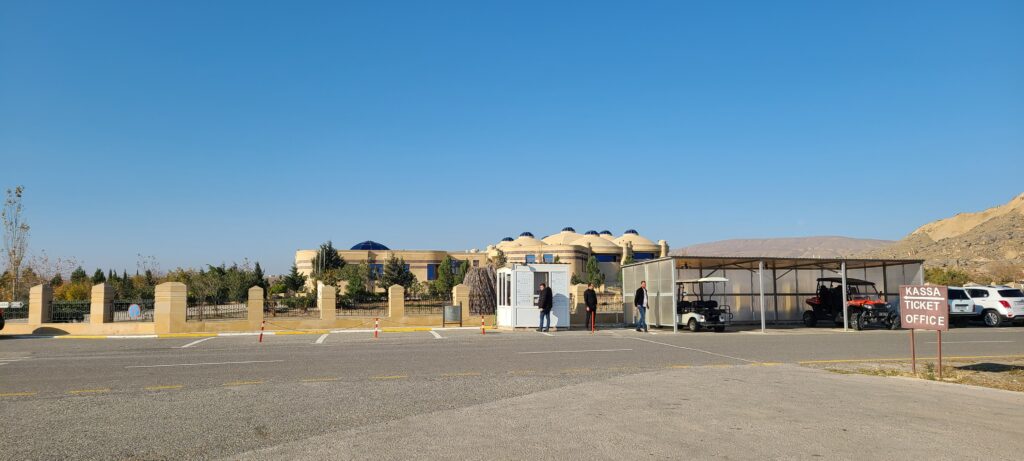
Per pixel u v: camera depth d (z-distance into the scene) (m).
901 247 110.31
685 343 20.56
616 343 20.53
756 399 10.32
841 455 6.93
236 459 6.88
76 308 27.58
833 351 18.20
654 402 10.05
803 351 18.16
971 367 14.74
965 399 10.41
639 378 12.71
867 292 29.80
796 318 31.70
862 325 26.52
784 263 29.59
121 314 27.58
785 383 12.05
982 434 7.92
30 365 15.18
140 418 9.03
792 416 8.97
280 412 9.38
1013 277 60.34
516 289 27.69
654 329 27.83
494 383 12.11
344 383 12.16
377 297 40.19
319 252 79.06
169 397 10.71
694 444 7.38
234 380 12.65
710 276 30.89
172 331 26.38
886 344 20.25
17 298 35.97
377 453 7.03
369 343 20.83
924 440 7.61
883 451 7.11
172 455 7.11
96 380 12.72
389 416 9.05
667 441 7.53
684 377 12.84
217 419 8.91
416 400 10.32
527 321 27.62
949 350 18.69
